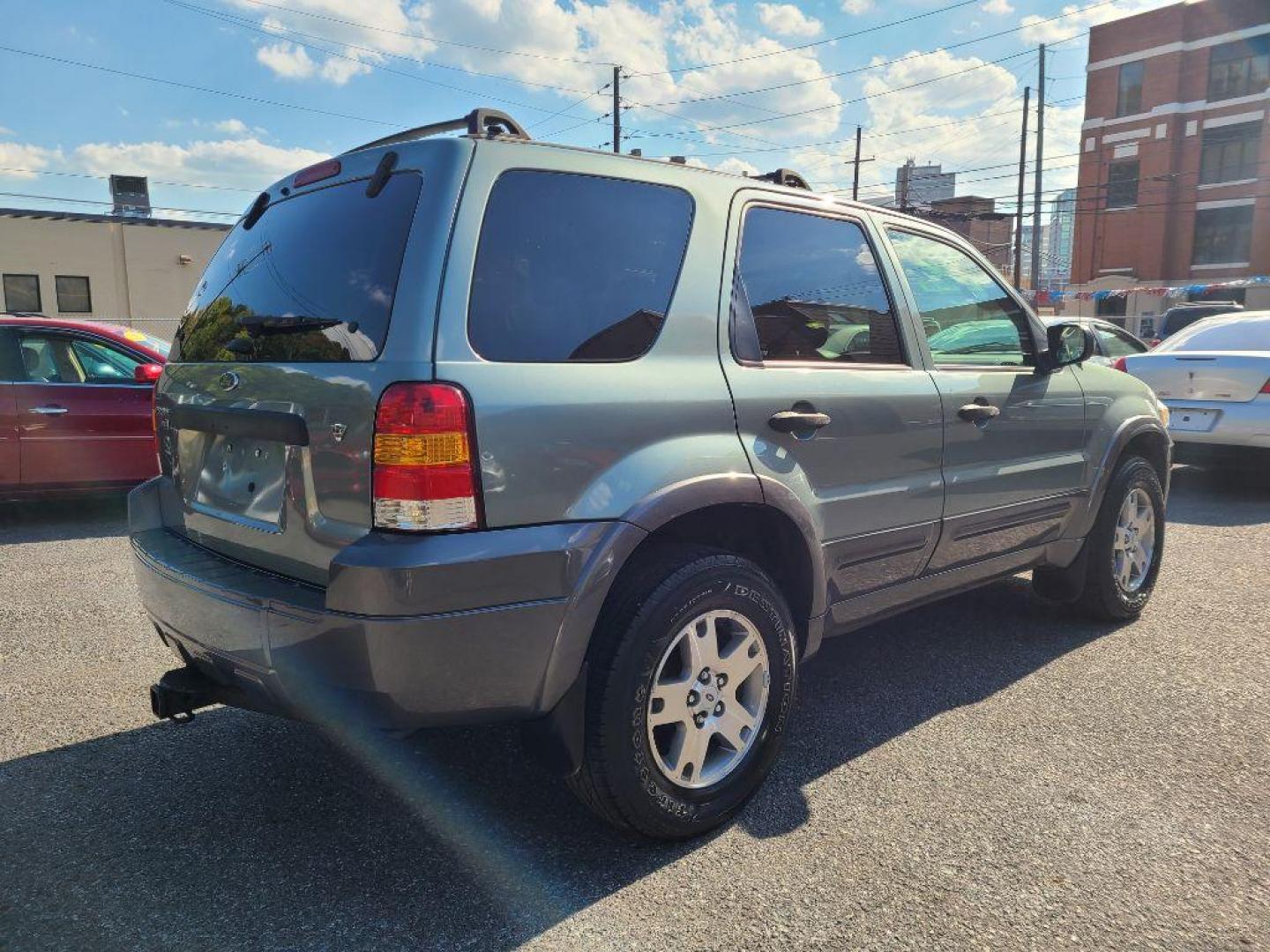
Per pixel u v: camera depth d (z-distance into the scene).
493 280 2.35
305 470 2.38
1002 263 55.56
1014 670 4.00
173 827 2.75
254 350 2.61
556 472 2.32
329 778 3.05
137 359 7.46
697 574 2.57
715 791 2.68
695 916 2.32
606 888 2.44
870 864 2.54
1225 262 39.78
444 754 3.23
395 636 2.12
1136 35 41.25
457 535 2.18
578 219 2.56
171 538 2.98
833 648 4.30
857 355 3.25
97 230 29.72
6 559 5.99
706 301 2.77
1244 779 3.01
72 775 3.07
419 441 2.15
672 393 2.59
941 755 3.19
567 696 2.41
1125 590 4.59
